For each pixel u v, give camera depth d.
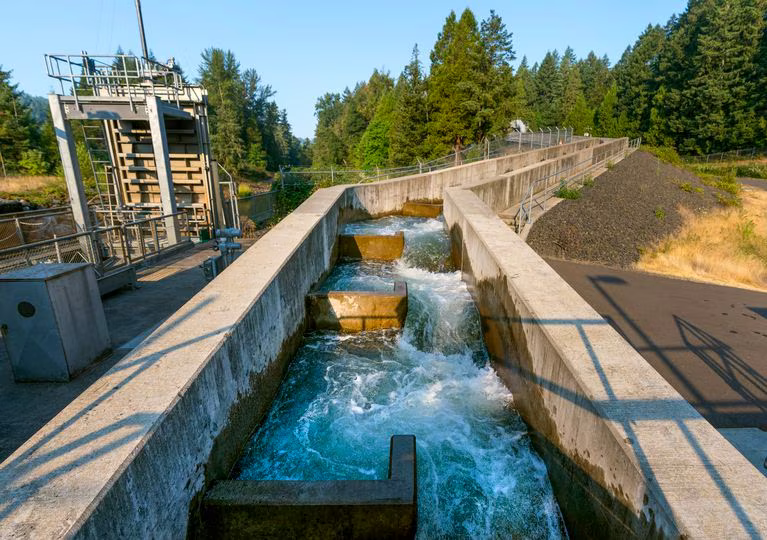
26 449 2.90
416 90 38.31
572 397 4.06
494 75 33.97
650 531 2.78
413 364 7.31
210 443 4.18
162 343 4.36
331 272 11.18
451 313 8.86
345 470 4.96
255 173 69.31
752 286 13.91
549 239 16.88
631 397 3.65
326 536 3.98
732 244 18.58
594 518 3.64
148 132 14.66
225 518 3.98
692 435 3.21
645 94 62.97
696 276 14.38
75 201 10.92
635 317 10.47
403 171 30.52
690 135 54.41
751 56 49.31
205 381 4.05
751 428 6.22
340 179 22.98
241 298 5.48
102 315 5.43
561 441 4.36
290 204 20.25
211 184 15.22
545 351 4.80
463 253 10.95
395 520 3.91
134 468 2.89
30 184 33.19
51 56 10.39
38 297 4.66
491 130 34.62
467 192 14.98
